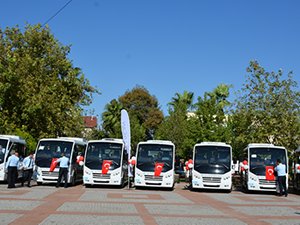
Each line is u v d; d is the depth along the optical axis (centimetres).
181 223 1262
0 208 1477
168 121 5322
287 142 3375
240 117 3594
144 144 2761
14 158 2439
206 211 1609
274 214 1578
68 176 2780
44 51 4175
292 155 3250
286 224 1311
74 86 4222
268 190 2631
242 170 2998
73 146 2880
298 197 2491
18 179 2794
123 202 1834
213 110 4334
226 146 2738
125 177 2964
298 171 2789
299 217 1505
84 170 2745
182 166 4519
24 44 4138
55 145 2853
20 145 2881
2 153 2684
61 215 1345
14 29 4094
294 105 3472
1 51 3850
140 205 1730
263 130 3447
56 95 3947
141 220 1289
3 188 2420
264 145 2745
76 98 4278
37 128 3850
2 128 3488
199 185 2666
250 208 1770
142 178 2683
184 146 4344
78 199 1909
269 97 3528
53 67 4172
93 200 1881
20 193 2114
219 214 1526
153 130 7275
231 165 2695
